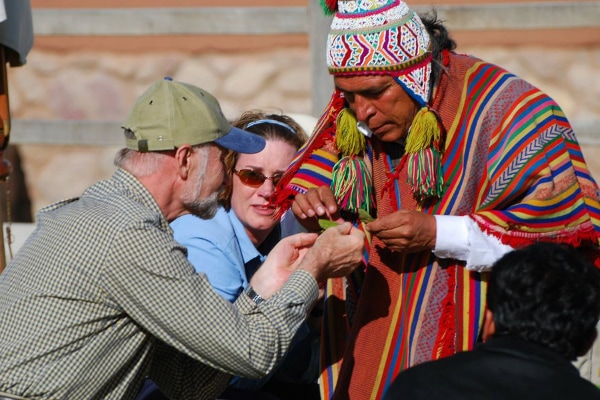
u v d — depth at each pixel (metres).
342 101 10.13
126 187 9.05
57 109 25.30
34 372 8.57
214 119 9.21
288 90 24.27
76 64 25.02
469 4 23.20
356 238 9.56
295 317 9.14
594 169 23.34
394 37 9.22
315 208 10.00
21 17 14.27
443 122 9.64
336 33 9.41
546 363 7.22
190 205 9.28
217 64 24.42
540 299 7.30
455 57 9.98
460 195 9.57
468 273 9.70
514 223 9.29
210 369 9.62
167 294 8.63
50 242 8.74
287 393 11.67
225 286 10.30
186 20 24.33
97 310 8.64
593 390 7.08
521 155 9.33
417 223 9.29
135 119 9.10
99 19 24.64
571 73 23.05
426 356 9.75
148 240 8.59
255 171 10.77
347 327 10.62
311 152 10.41
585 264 7.51
